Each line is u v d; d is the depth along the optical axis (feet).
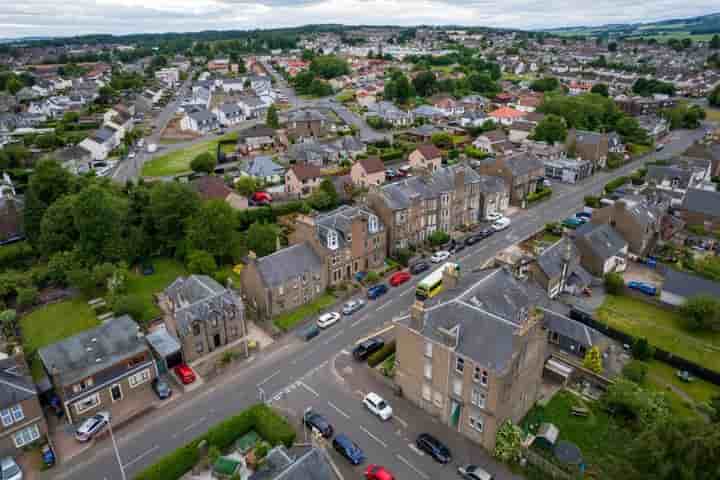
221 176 485.56
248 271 255.91
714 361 221.05
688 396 199.82
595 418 186.39
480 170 420.77
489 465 167.53
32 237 338.34
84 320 263.70
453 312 185.78
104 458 173.68
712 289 250.16
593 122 631.97
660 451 130.52
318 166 480.23
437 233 327.88
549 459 163.63
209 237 298.97
